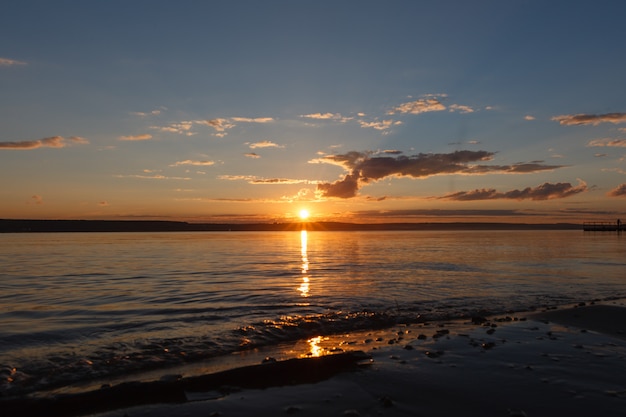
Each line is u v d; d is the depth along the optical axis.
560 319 13.16
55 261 37.78
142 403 6.96
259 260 39.19
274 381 7.90
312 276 25.42
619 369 8.45
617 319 12.85
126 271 29.05
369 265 32.88
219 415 6.45
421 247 63.09
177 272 28.31
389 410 6.57
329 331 12.05
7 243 76.62
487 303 16.17
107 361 9.27
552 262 34.78
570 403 6.77
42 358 9.46
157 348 10.23
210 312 14.63
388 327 12.57
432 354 9.50
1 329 12.28
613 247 59.34
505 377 8.01
